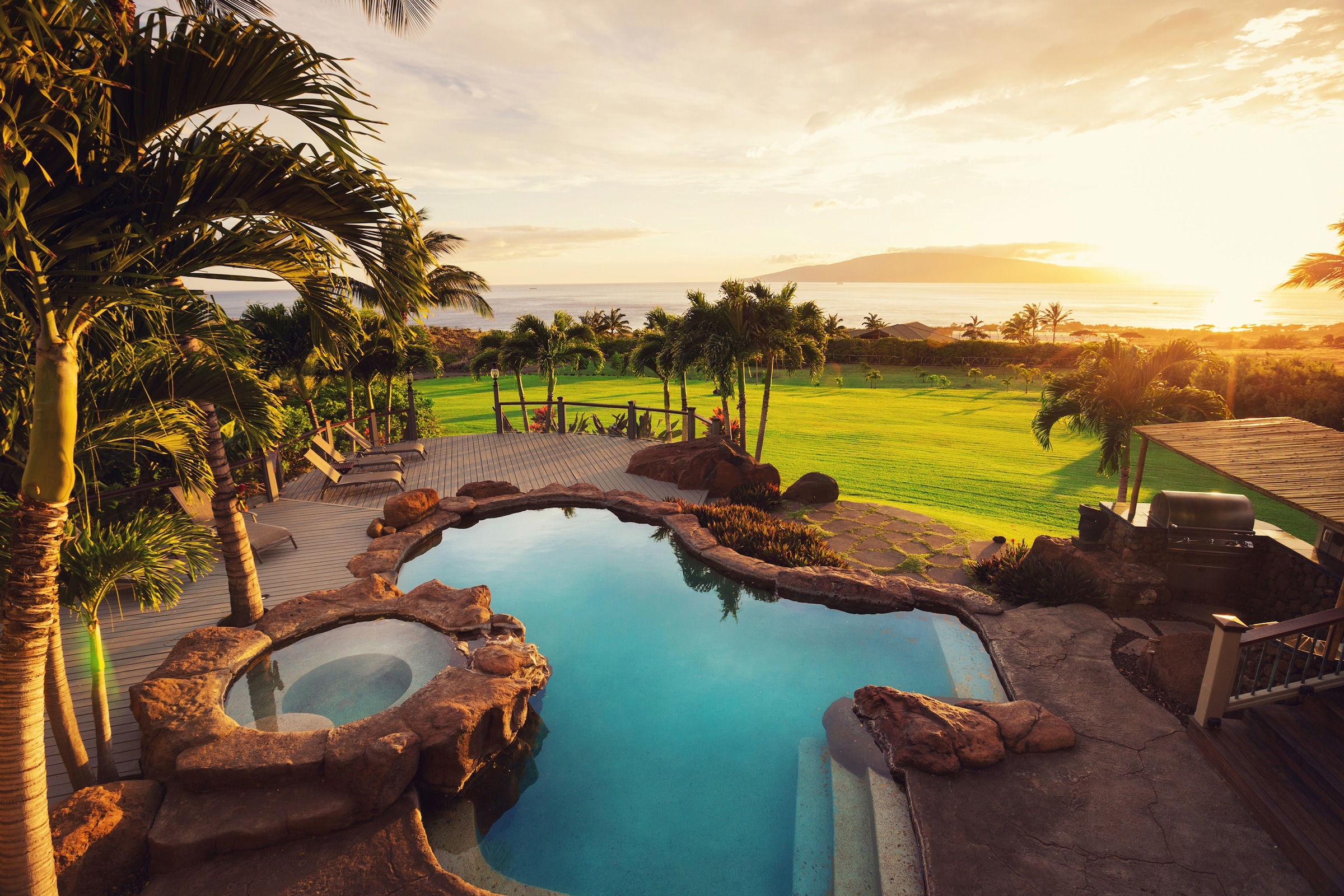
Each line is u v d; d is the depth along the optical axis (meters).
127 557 4.82
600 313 101.44
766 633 8.63
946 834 4.95
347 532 11.23
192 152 3.55
